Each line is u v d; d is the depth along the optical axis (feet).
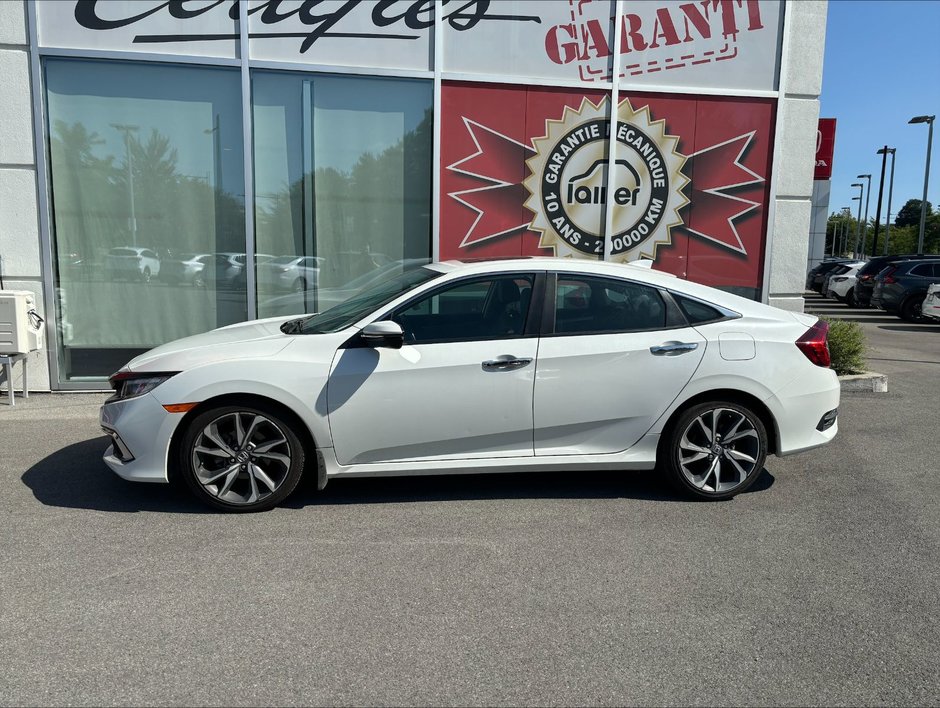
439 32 25.53
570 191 27.14
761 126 27.78
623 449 15.14
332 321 15.30
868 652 9.87
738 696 8.89
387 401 14.19
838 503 15.53
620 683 9.10
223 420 14.05
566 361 14.62
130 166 24.67
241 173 25.25
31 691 8.73
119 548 12.70
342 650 9.71
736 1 26.99
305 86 25.25
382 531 13.65
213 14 24.23
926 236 229.25
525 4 25.95
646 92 26.96
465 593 11.31
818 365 15.57
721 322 15.38
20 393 24.47
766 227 28.32
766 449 15.40
